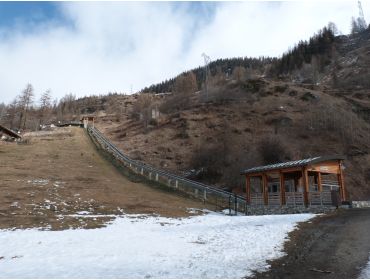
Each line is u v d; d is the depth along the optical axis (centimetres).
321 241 1330
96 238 1662
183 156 5122
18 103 11562
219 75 14450
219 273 993
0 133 6175
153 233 1836
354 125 5650
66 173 4050
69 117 15625
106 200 2941
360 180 4272
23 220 2036
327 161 2728
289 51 18238
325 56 16325
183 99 9244
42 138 6831
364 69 11700
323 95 7156
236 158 4606
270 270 1003
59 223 2031
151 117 7844
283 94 7488
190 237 1698
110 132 7850
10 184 3145
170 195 3478
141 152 5441
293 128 5597
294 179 3108
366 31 18912
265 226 1844
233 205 3256
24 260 1238
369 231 1432
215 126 5969
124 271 1060
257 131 5603
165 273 1020
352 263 1016
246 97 7488
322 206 2461
